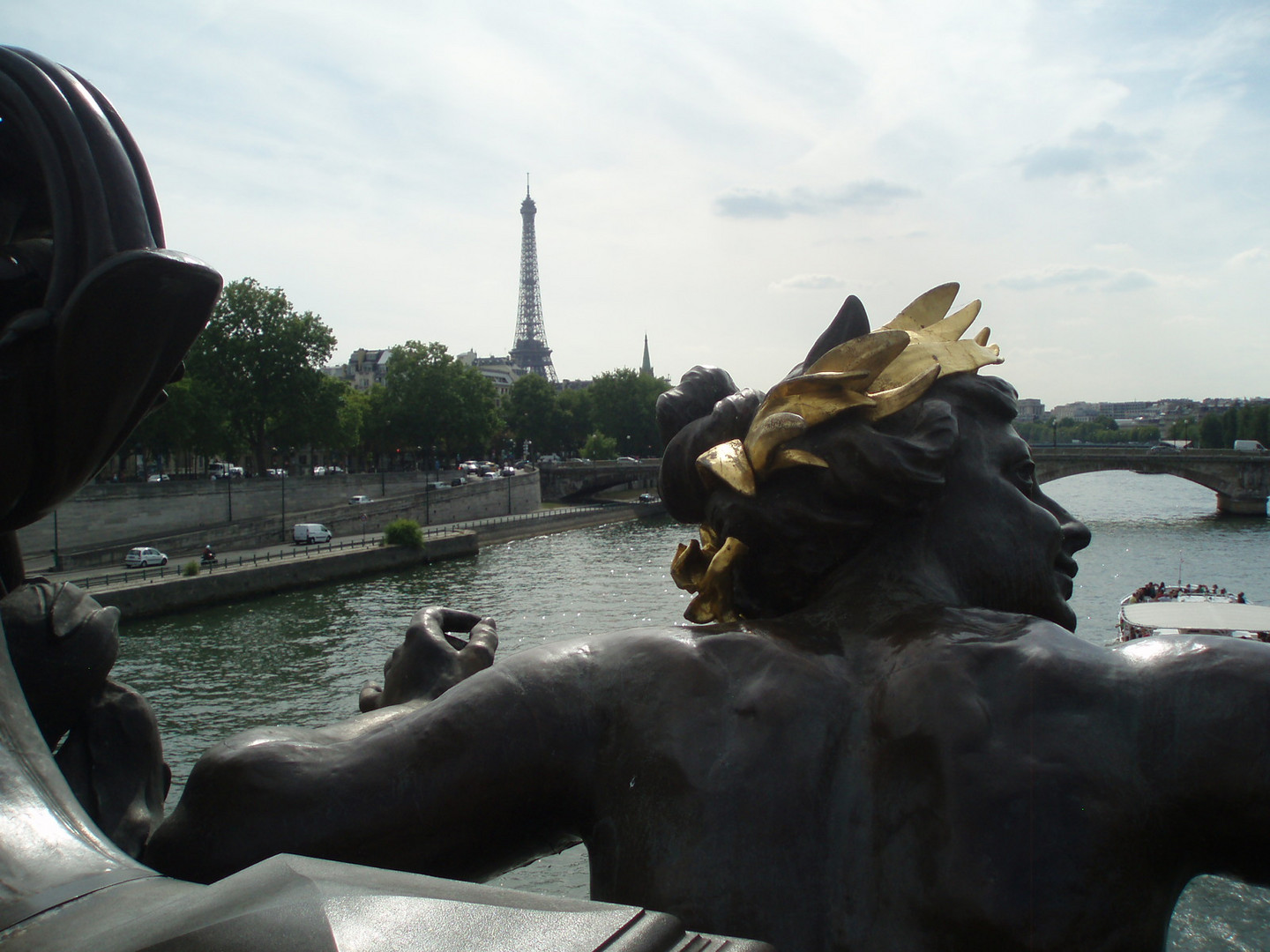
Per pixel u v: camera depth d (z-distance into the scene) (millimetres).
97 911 1241
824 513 1780
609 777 1606
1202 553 48969
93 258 1669
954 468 1838
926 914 1399
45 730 1844
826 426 1819
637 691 1640
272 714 23828
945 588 1763
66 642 1851
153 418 53969
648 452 118812
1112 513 76500
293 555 48188
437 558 53906
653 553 56250
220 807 1569
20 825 1372
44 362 1647
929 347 1931
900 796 1468
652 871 1505
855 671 1619
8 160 1831
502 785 1609
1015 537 1816
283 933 989
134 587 35844
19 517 1784
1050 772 1410
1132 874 1391
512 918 1051
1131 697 1477
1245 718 1403
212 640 32594
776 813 1498
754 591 1933
